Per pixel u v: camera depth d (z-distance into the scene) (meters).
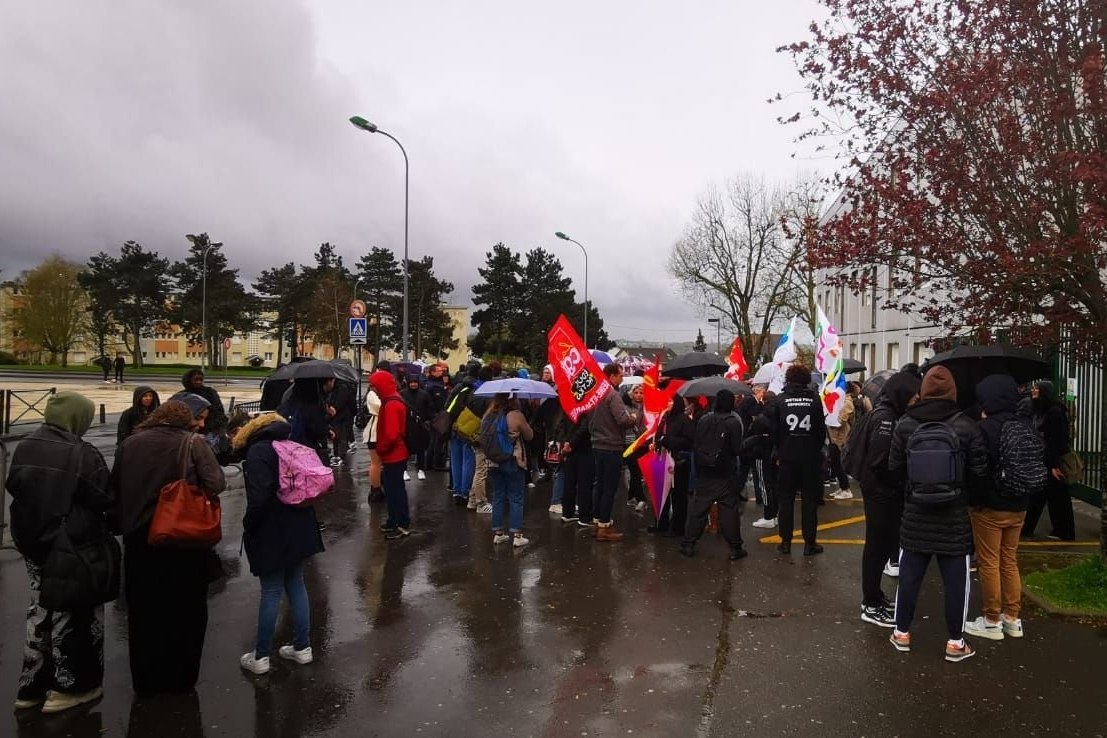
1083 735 3.79
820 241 7.37
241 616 5.63
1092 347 6.44
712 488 7.19
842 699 4.20
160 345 99.12
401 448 7.98
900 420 4.95
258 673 4.56
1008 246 6.29
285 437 4.69
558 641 5.10
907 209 6.57
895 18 6.89
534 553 7.46
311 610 5.75
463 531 8.41
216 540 4.27
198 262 63.25
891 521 5.34
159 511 4.11
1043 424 7.66
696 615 5.62
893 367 20.89
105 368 42.97
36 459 3.99
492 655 4.86
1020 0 6.00
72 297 68.56
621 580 6.54
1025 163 6.35
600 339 67.88
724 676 4.52
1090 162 5.34
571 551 7.54
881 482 5.30
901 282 7.39
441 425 10.19
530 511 9.66
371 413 9.84
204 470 4.27
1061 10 6.00
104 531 4.20
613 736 3.80
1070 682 4.39
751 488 11.33
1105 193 5.29
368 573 6.74
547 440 11.69
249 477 4.47
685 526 7.68
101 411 20.78
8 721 3.97
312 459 4.68
